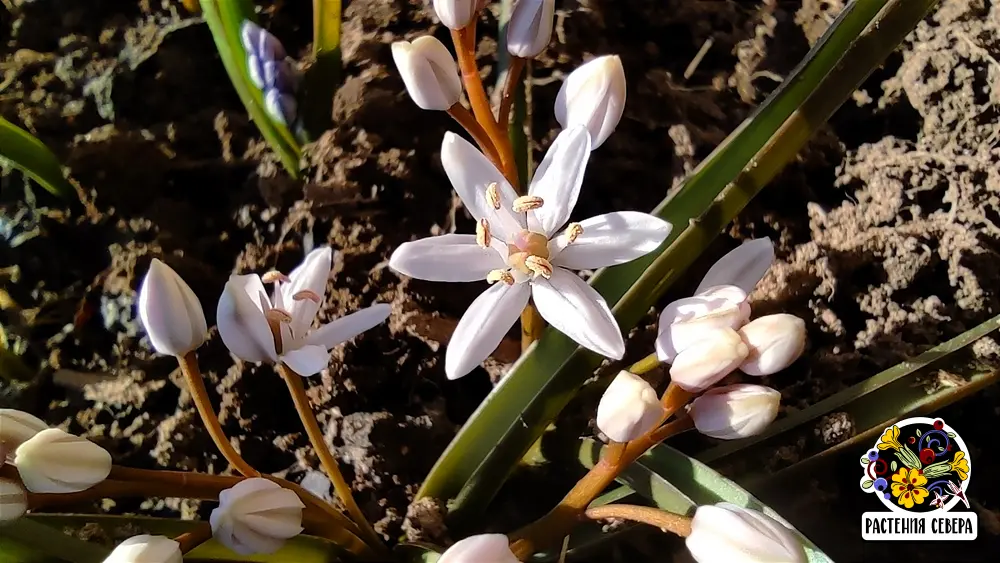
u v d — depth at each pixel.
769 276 0.09
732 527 0.06
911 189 0.10
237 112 0.11
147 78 0.10
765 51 0.11
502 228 0.07
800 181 0.10
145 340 0.09
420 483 0.09
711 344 0.06
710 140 0.10
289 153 0.10
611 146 0.10
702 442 0.09
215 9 0.09
